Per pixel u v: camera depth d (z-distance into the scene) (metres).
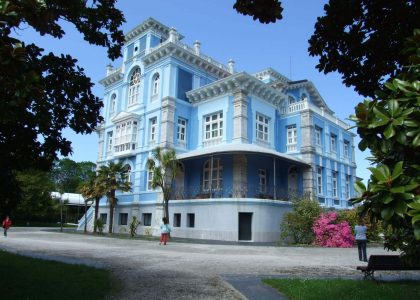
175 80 29.44
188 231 24.91
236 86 27.30
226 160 26.64
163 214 26.77
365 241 13.77
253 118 28.17
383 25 5.84
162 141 28.16
